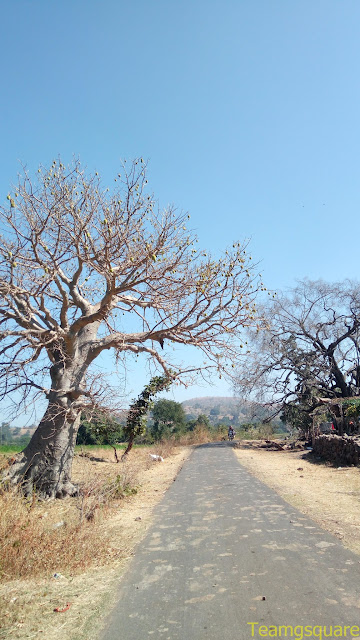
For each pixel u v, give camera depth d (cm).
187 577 548
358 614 421
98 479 1150
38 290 1180
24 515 695
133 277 1238
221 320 1258
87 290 1431
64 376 1224
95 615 460
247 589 497
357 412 2045
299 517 814
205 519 852
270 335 3080
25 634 425
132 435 2203
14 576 576
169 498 1115
